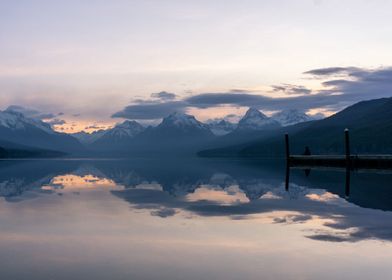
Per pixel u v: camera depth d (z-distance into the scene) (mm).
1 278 16391
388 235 23328
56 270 17344
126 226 26688
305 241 22062
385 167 88188
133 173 95188
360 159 91125
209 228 25859
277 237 23141
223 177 76188
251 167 126438
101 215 31266
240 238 22969
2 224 27594
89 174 92312
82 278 16359
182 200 40875
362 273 16688
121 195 45844
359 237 22875
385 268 17281
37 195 46062
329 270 17094
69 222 28266
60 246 21406
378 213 31219
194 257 19188
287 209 33812
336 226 26125
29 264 18219
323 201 38812
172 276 16531
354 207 34594
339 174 79500
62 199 42062
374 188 50531
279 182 62000
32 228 26172
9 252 20281
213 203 38219
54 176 84688
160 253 19938
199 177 76938
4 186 58781
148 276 16547
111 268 17594
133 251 20328
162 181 67438
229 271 17094
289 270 17141
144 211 33312
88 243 22062
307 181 63031
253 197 43000
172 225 26953
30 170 115750
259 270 17188
